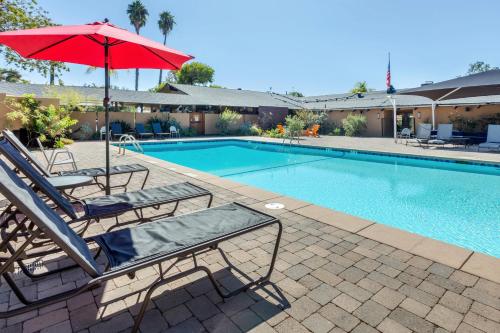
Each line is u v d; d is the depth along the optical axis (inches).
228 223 103.7
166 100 911.7
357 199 304.7
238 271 112.3
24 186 77.2
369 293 97.3
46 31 127.9
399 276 107.5
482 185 341.4
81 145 597.3
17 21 542.3
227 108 1055.0
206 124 957.2
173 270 113.7
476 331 79.4
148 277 109.1
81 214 171.6
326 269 113.0
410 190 331.9
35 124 526.9
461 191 321.7
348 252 127.4
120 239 90.6
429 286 100.8
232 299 95.1
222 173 446.0
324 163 512.4
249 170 466.3
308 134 898.1
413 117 821.9
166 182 265.3
